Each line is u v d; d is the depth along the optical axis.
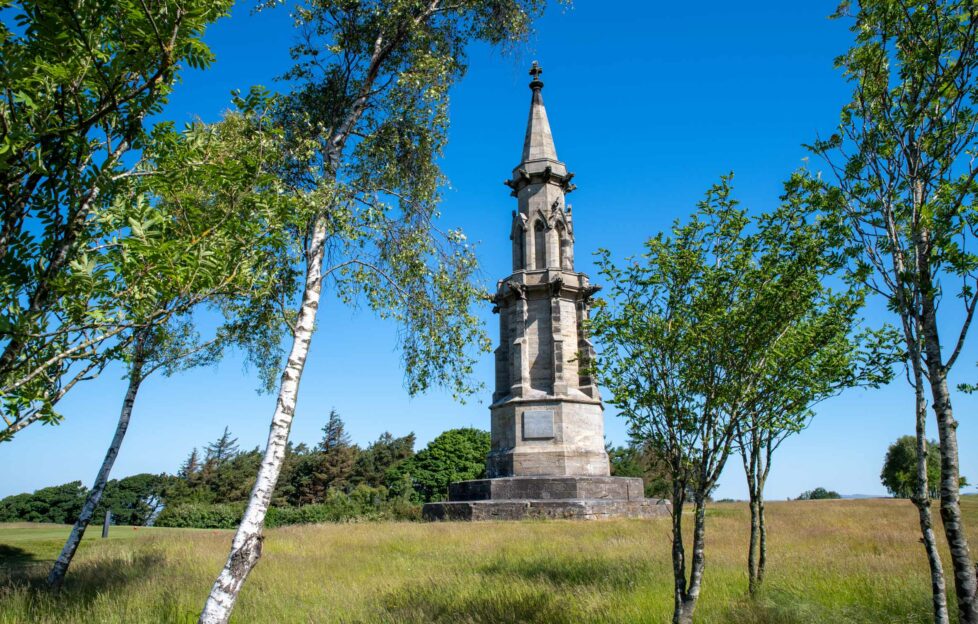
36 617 10.93
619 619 10.28
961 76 7.87
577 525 27.45
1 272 6.34
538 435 37.22
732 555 16.98
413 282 13.96
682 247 10.56
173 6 6.60
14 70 5.98
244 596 12.84
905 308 8.10
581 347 39.69
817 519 31.23
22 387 6.07
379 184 14.72
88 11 6.32
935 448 71.19
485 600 11.62
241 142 9.30
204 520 55.91
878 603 10.79
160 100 6.95
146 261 6.52
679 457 9.88
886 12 8.38
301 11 14.70
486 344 14.04
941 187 7.56
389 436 109.88
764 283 9.95
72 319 6.26
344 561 17.94
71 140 6.41
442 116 14.70
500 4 16.41
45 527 40.41
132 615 10.95
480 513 33.38
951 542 7.01
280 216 8.43
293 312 14.67
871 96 8.70
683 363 10.17
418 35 15.05
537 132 43.88
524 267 41.25
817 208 9.28
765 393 10.52
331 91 15.23
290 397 10.97
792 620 9.95
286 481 94.12
